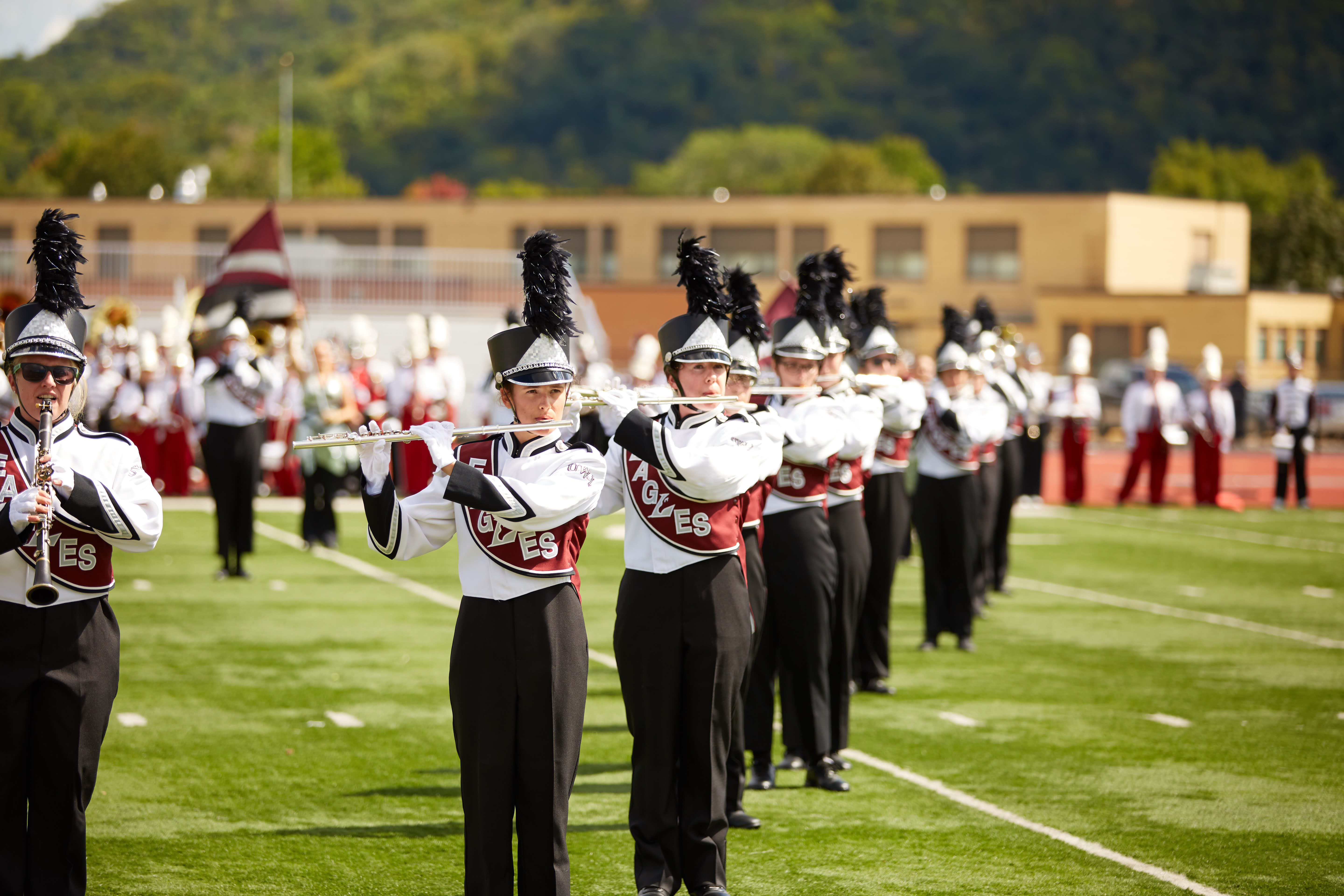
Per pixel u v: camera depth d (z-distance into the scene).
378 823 17.30
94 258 83.00
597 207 141.50
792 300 37.44
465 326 77.00
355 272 80.50
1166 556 42.84
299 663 25.84
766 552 18.73
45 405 13.13
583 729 17.86
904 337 140.25
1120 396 107.75
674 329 15.52
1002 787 19.27
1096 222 137.62
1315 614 33.47
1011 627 31.20
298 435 40.78
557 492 13.30
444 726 21.77
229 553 35.16
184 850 16.22
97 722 13.26
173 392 52.75
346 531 44.94
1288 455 57.72
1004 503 35.12
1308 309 137.88
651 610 14.98
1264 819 18.00
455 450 13.95
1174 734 22.17
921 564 40.47
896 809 18.28
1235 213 150.50
